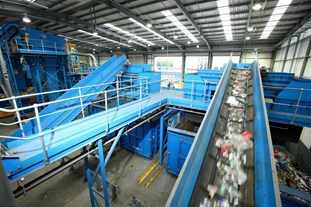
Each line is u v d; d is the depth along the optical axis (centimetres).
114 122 369
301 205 315
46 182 488
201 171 173
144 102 542
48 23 1018
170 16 838
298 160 616
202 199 146
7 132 808
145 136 601
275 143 691
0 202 85
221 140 225
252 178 160
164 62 1916
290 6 641
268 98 516
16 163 215
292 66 913
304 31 771
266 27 927
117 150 677
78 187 472
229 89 420
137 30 1147
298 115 442
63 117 462
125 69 709
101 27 1054
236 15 769
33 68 922
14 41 768
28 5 695
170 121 774
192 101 582
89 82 557
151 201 436
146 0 664
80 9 754
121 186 485
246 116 282
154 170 561
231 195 148
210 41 1415
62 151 271
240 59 1460
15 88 872
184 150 485
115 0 662
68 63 1054
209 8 711
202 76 584
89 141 316
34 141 281
